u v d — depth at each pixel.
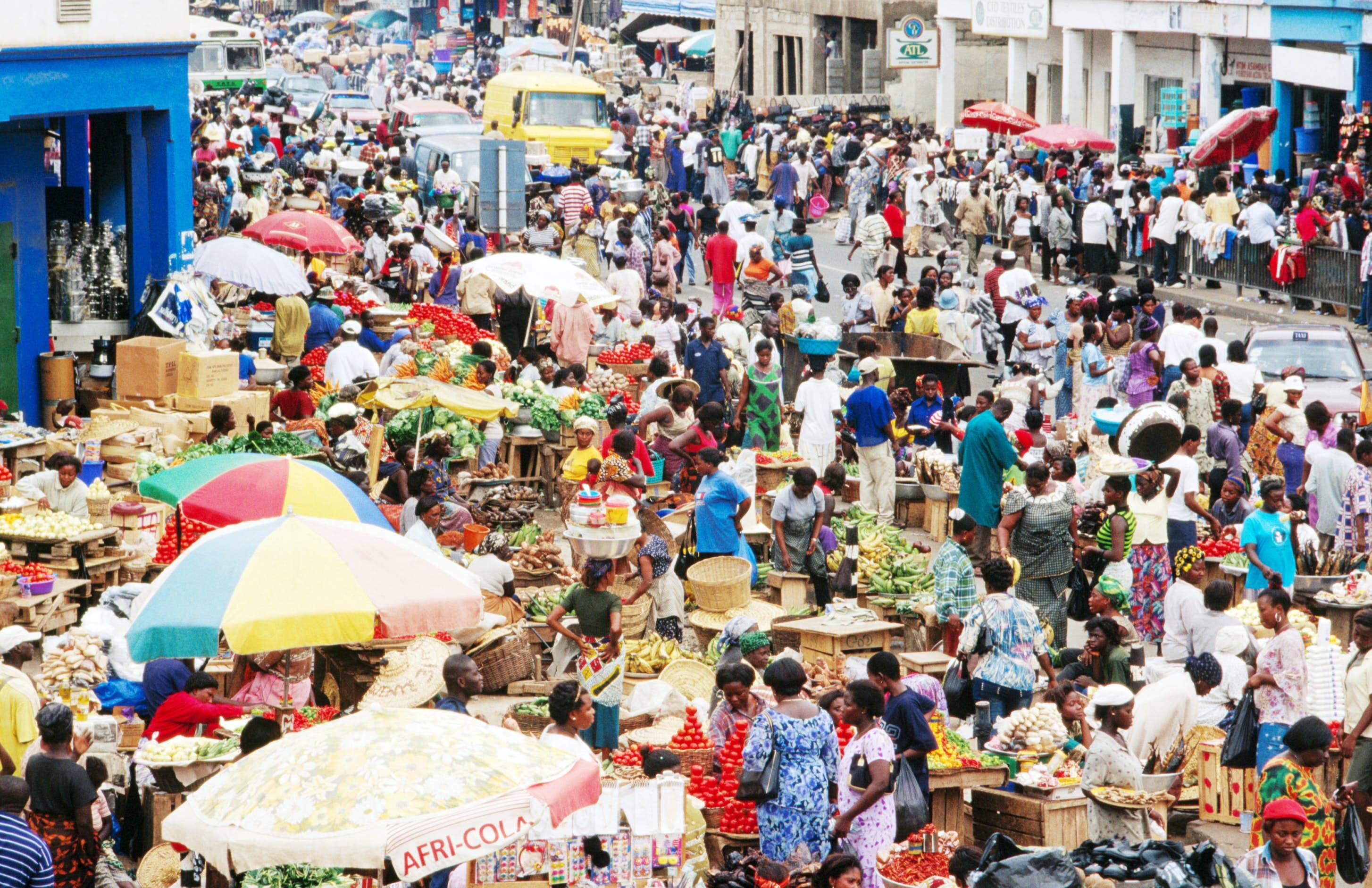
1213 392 31.66
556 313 37.25
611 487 24.91
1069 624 26.22
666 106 102.81
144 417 30.12
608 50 125.50
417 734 12.75
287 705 19.02
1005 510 23.27
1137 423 24.66
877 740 15.83
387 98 116.88
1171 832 19.17
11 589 21.97
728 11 115.12
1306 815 15.83
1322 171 52.91
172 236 34.94
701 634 23.75
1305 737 16.03
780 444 32.75
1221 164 58.66
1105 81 74.94
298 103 100.56
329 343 37.12
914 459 31.34
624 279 42.72
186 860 15.97
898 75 96.00
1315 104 60.22
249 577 16.19
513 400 32.25
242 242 36.28
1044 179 64.38
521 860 15.54
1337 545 26.25
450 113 83.50
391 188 58.94
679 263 54.16
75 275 33.53
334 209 57.94
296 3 191.12
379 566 16.67
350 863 11.82
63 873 15.16
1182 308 35.16
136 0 33.28
